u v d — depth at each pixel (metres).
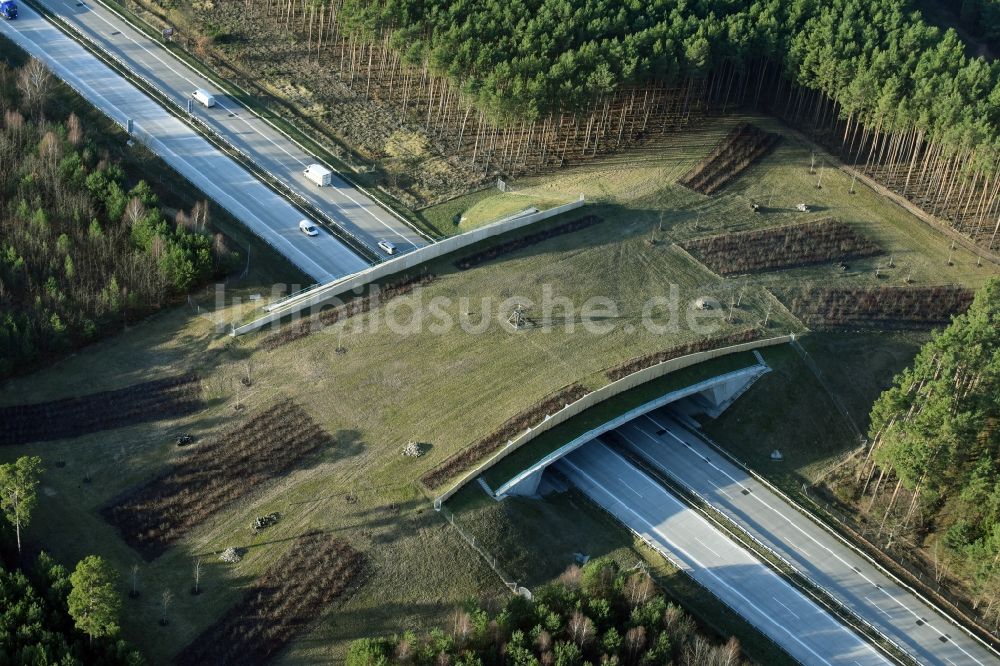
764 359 134.25
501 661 93.75
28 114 150.50
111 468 107.00
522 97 154.38
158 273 127.38
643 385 125.62
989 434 121.25
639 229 149.25
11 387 114.50
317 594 98.19
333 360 122.00
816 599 110.69
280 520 104.12
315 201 150.38
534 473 113.44
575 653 93.75
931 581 115.50
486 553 105.06
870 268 149.88
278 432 112.81
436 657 91.88
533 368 124.19
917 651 107.38
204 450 109.94
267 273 135.62
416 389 119.69
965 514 119.19
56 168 136.25
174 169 150.12
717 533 115.88
